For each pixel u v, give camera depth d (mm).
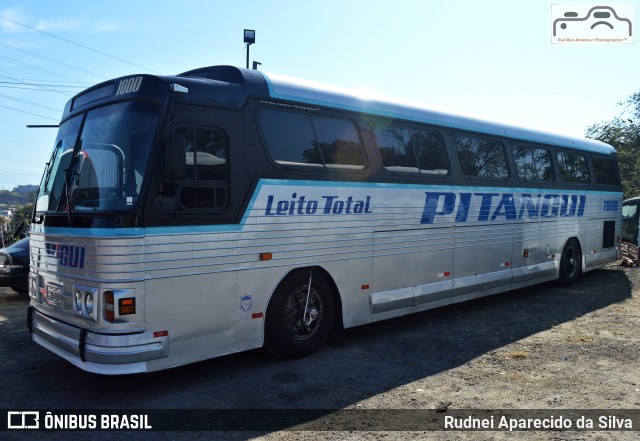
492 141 9602
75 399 5238
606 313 9125
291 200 6207
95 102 5711
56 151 6191
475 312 9320
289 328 6367
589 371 6039
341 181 6793
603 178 13617
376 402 5129
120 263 4840
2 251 11281
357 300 7043
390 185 7469
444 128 8539
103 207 5047
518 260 10203
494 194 9508
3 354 6781
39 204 6219
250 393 5367
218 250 5523
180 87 5262
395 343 7230
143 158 5047
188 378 5820
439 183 8312
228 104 5684
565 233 11805
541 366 6234
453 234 8594
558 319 8695
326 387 5535
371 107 7340
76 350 5062
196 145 5387
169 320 5129
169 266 5129
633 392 5375
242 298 5750
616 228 14227
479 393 5375
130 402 5148
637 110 33000
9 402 5172
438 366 6246
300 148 6367
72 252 5234
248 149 5820
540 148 11023
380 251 7324
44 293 5832
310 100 6539
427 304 8148
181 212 5238
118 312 4805
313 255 6457
